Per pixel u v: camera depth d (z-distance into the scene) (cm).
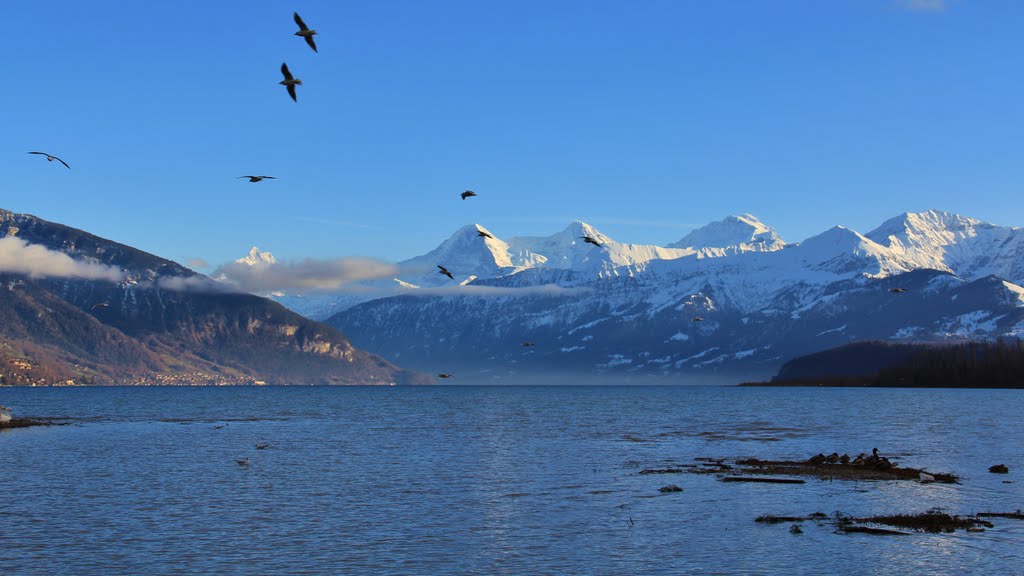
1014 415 17738
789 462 9038
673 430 14050
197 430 13912
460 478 7950
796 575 4656
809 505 6494
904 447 10862
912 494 6950
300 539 5431
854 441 11769
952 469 8519
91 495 6938
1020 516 5984
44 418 17175
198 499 6775
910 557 4950
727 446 11069
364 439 12138
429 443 11494
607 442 11669
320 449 10606
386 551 5153
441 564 4884
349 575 4678
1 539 5403
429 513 6234
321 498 6844
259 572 4722
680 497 6856
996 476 7975
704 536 5494
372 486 7462
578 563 4900
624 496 6919
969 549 5112
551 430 14050
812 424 15475
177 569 4772
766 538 5425
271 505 6538
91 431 13525
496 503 6625
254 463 9081
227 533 5588
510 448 10769
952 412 19100
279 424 15650
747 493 7025
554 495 6981
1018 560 4900
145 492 7094
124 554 5066
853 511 6262
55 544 5291
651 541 5369
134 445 11044
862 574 4662
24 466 8731
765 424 15525
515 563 4900
